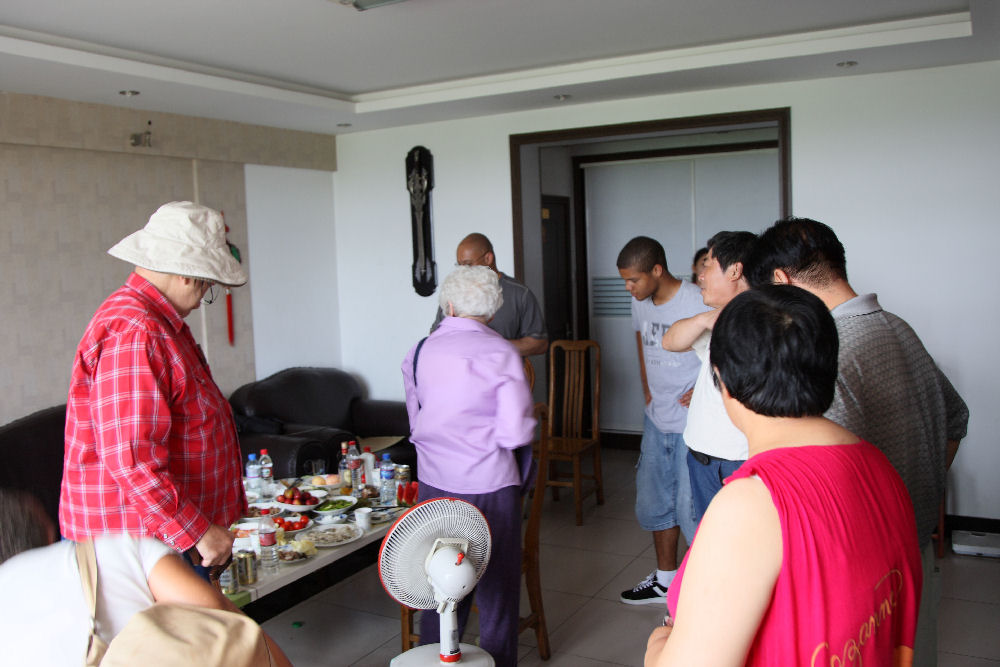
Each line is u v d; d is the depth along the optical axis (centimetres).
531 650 323
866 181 430
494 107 487
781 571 100
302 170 554
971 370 420
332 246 579
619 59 413
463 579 212
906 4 336
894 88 420
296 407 506
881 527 108
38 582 112
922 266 424
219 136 486
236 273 220
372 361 579
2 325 384
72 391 201
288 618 359
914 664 172
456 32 353
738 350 111
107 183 430
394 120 518
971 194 412
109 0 289
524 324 385
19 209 390
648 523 356
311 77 431
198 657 94
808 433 111
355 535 280
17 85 371
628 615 353
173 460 206
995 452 419
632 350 632
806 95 438
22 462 336
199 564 212
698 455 254
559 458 478
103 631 112
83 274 419
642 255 337
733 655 100
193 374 208
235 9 307
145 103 425
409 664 224
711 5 328
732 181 591
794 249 162
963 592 364
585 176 633
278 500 305
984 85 404
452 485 249
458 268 260
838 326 157
